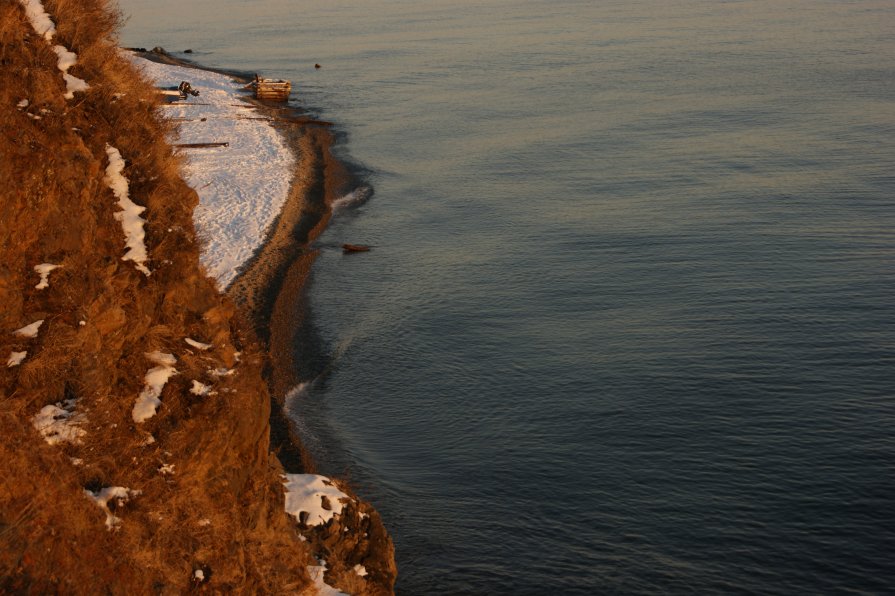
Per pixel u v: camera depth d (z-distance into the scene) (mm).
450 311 34000
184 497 9695
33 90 10375
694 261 38656
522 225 44344
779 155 55344
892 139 57812
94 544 8195
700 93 75875
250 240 40500
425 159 57625
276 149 57812
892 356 29578
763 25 119562
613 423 26188
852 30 110875
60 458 8477
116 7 13141
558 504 22734
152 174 11555
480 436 25625
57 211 9922
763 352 30141
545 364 29750
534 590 19734
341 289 35938
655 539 21422
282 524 12000
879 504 22359
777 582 20109
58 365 9219
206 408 10477
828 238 40625
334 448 24828
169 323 10977
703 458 24516
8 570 7211
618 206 46844
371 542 14094
